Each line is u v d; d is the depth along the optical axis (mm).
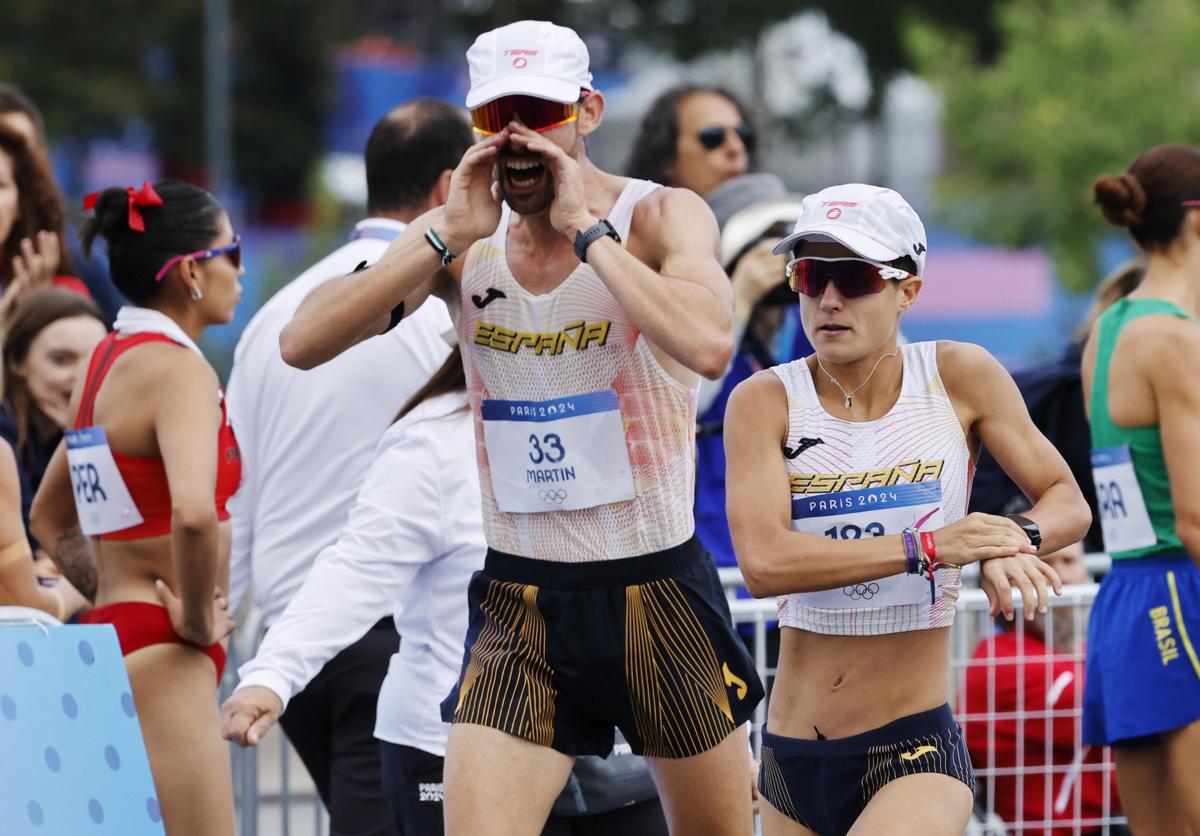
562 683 13992
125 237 16719
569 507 13797
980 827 20391
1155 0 90500
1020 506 21969
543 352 13672
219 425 16781
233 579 19047
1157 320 18016
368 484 16094
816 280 13508
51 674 13203
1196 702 17828
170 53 122812
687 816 14305
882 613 13805
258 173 126812
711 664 14086
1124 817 20312
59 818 12906
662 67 126125
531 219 13570
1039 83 90062
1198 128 86062
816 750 14070
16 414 20641
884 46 119938
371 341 17984
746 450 13945
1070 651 20578
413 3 134250
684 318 12938
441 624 16031
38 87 117375
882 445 13789
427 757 15969
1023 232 88312
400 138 18734
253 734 14711
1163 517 18125
